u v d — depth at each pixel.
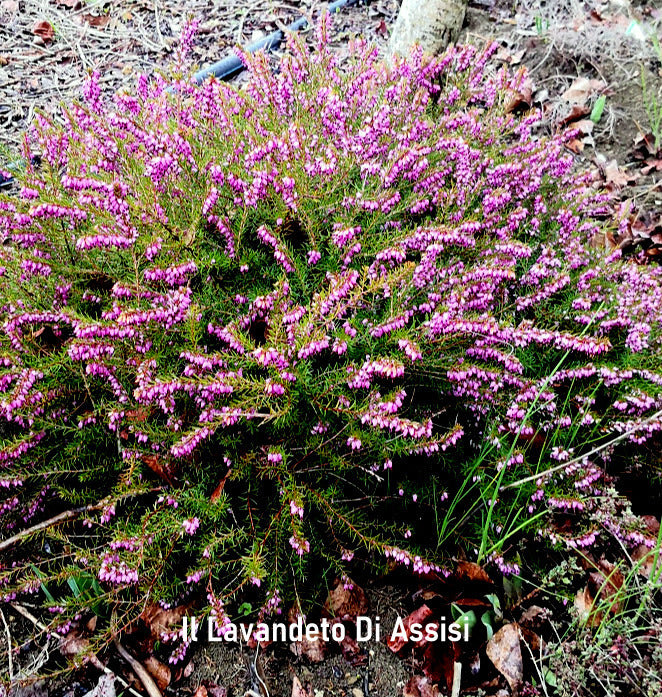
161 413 0.76
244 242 0.81
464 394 0.78
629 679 0.68
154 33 1.63
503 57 1.50
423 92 0.94
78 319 0.70
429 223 0.79
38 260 0.74
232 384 0.67
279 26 1.60
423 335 0.73
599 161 1.29
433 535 0.80
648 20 1.56
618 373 0.78
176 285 0.75
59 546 0.78
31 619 0.73
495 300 0.83
